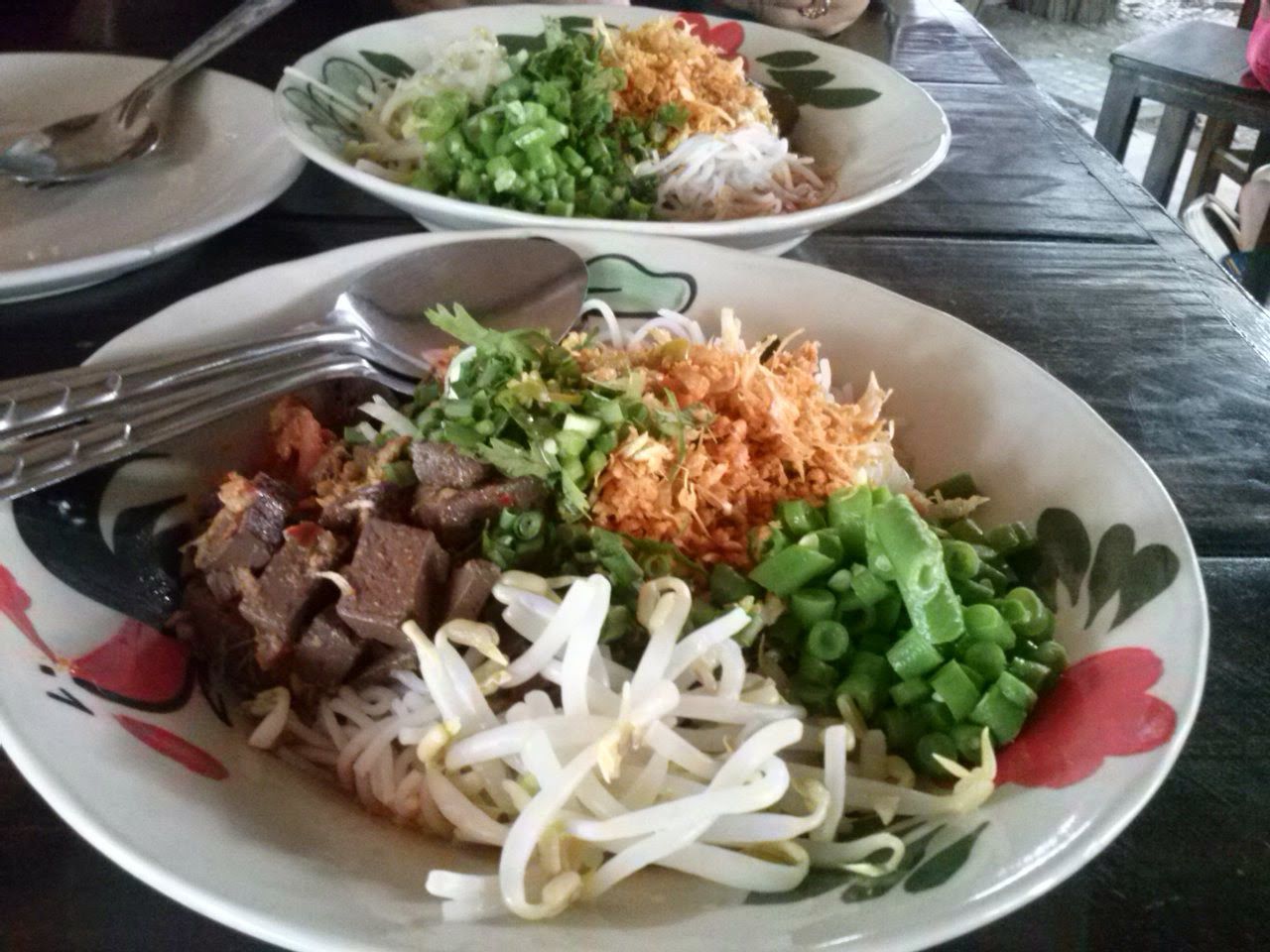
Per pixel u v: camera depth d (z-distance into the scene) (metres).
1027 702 0.22
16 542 0.22
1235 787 0.23
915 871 0.19
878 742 0.23
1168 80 0.80
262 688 0.24
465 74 0.41
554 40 0.43
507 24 0.47
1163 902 0.21
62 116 0.42
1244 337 0.37
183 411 0.26
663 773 0.23
